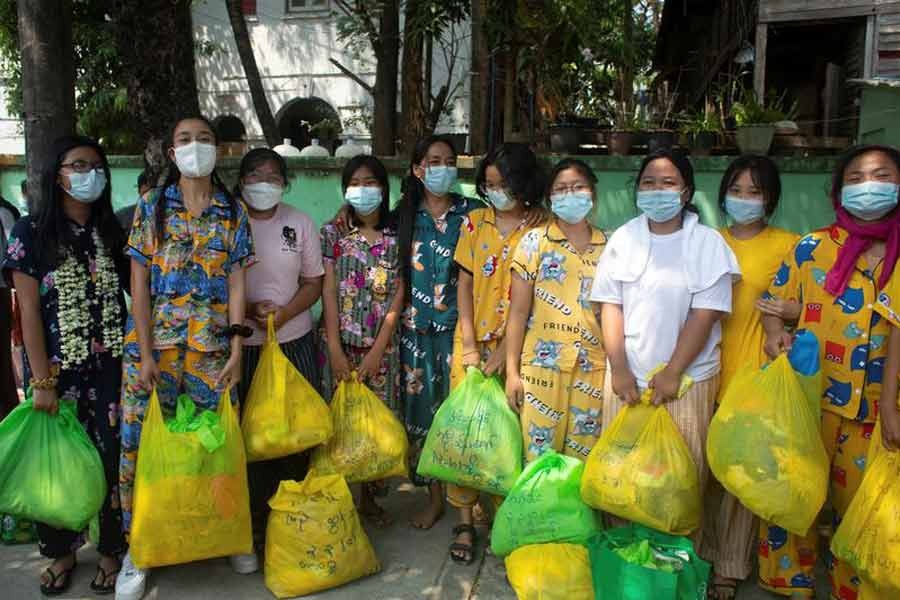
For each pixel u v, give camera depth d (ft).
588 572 7.76
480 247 9.43
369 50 35.06
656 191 7.81
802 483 7.09
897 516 6.82
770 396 7.34
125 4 11.00
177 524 8.07
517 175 8.95
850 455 7.76
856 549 7.04
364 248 9.88
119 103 26.89
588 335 8.57
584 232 8.77
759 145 12.19
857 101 19.94
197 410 8.60
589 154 13.66
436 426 9.10
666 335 7.89
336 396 9.61
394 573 9.21
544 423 8.63
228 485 8.29
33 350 8.15
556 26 14.92
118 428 8.70
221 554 8.45
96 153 8.38
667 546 7.68
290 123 37.55
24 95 10.89
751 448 7.20
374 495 11.01
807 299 7.93
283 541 8.55
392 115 19.33
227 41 37.27
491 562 9.48
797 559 8.30
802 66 27.58
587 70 17.80
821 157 11.58
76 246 8.40
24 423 8.21
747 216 8.44
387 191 10.06
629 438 7.77
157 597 8.62
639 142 12.85
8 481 8.11
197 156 8.07
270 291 9.41
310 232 9.65
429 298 9.78
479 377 9.16
